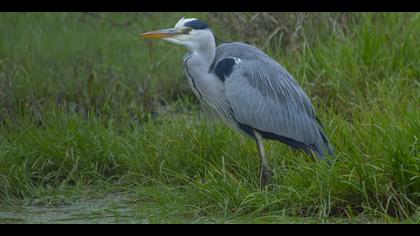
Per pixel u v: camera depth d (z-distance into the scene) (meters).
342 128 12.66
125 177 12.76
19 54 18.11
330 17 17.70
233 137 13.05
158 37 12.40
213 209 10.99
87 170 13.02
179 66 18.31
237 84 12.17
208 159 12.77
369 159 11.18
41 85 16.02
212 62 12.44
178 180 12.45
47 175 12.88
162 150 12.96
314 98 14.53
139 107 15.69
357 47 16.02
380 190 10.73
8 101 15.15
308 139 12.21
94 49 19.23
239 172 12.39
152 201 11.84
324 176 10.93
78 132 13.56
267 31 17.92
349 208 10.60
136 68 18.02
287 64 16.06
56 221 11.09
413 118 11.39
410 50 15.79
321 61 15.95
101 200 12.05
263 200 10.87
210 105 12.60
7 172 12.58
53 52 18.69
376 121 12.35
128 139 13.61
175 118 14.17
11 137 13.74
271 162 12.53
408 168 10.74
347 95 14.93
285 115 12.24
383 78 15.29
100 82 16.38
